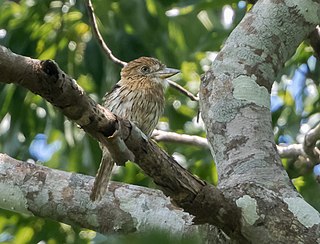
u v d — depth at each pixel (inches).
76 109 284.0
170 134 543.5
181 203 318.7
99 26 610.5
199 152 634.2
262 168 346.6
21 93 625.0
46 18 618.5
